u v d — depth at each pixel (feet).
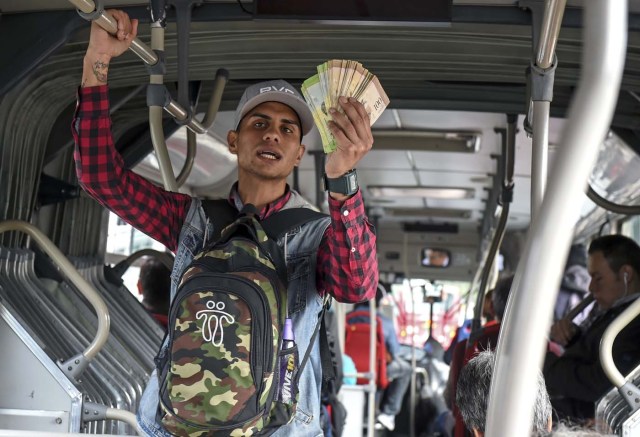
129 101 15.70
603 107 3.32
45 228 15.20
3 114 12.53
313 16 11.10
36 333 12.23
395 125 22.04
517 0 11.26
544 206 3.44
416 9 10.96
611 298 15.74
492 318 20.59
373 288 7.47
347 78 6.61
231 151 8.50
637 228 23.68
